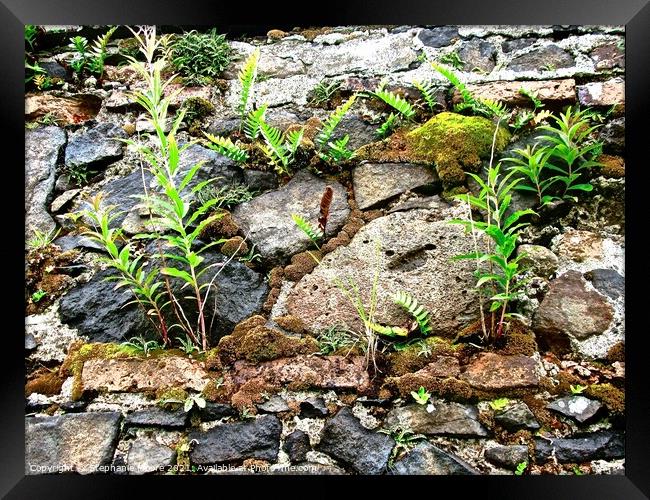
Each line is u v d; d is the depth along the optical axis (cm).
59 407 124
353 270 134
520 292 126
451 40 157
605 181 134
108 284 135
